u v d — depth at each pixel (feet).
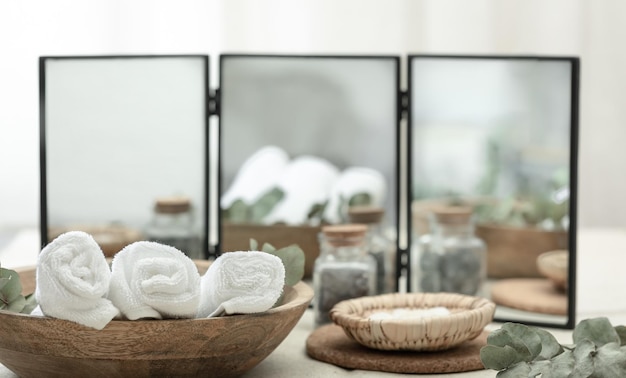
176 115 4.03
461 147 4.00
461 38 7.13
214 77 6.84
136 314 2.55
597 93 7.30
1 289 2.90
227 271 2.67
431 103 4.01
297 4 6.92
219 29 6.82
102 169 4.06
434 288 3.99
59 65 4.04
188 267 2.61
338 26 6.99
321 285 3.63
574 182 3.83
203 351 2.63
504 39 7.18
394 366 3.04
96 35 6.65
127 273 2.60
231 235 4.13
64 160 4.05
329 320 3.63
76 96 4.04
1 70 6.58
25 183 6.69
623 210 7.39
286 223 4.12
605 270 5.20
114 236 4.06
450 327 3.02
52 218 4.06
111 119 4.05
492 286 3.95
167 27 6.75
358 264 3.63
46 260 2.52
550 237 3.85
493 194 3.97
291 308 2.77
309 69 4.10
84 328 2.53
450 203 4.01
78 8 6.62
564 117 3.86
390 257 4.07
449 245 3.96
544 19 7.19
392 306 3.43
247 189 4.12
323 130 4.11
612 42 7.25
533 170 3.91
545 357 2.75
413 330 3.01
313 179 4.13
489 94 3.97
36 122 6.65
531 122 3.92
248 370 2.89
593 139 7.34
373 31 7.03
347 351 3.18
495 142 3.97
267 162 4.13
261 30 6.88
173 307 2.56
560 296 3.82
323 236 3.67
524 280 3.89
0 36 6.57
